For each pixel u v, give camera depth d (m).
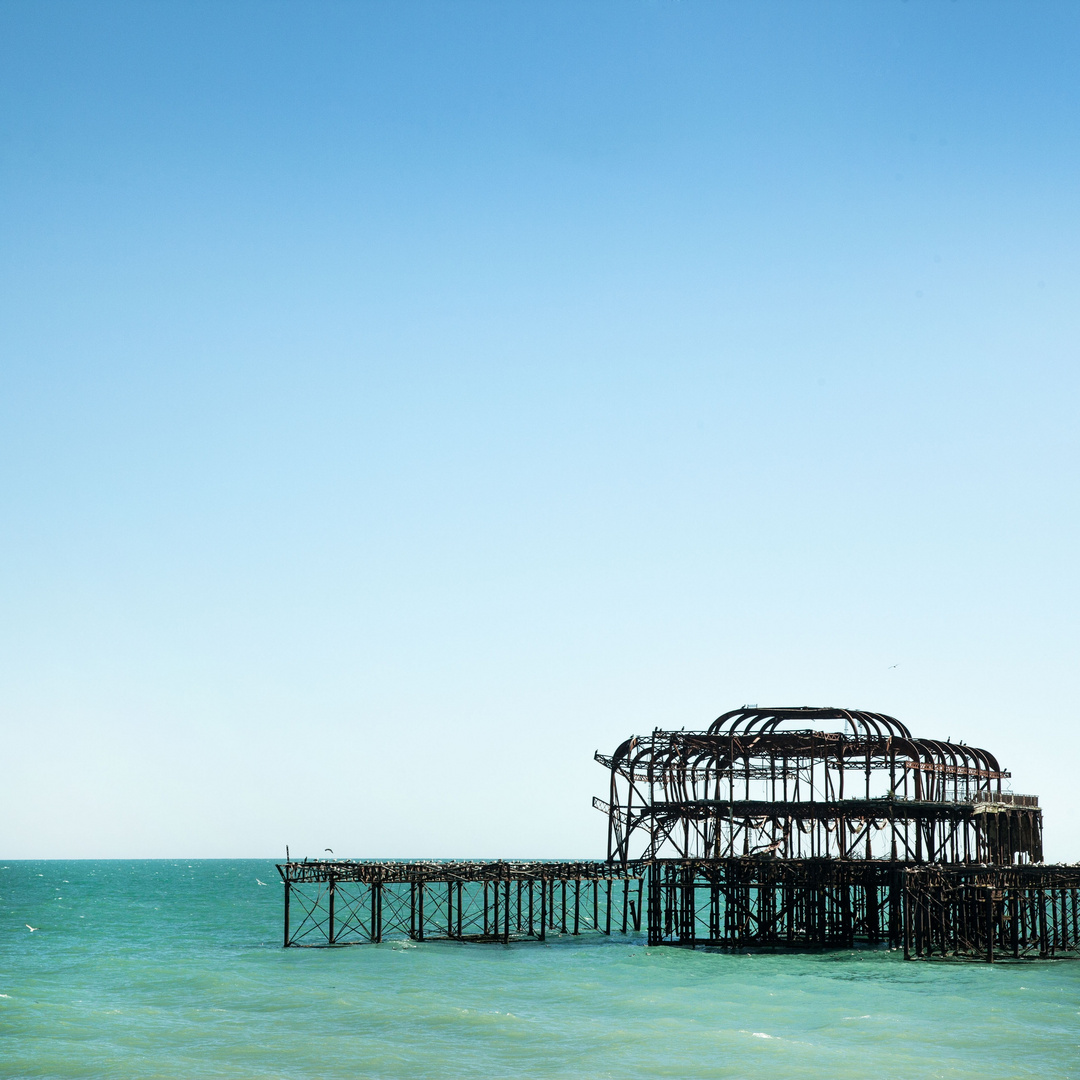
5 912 142.75
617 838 80.81
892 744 72.88
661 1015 55.91
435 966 71.50
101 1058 47.81
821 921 79.69
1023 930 76.50
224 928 114.56
